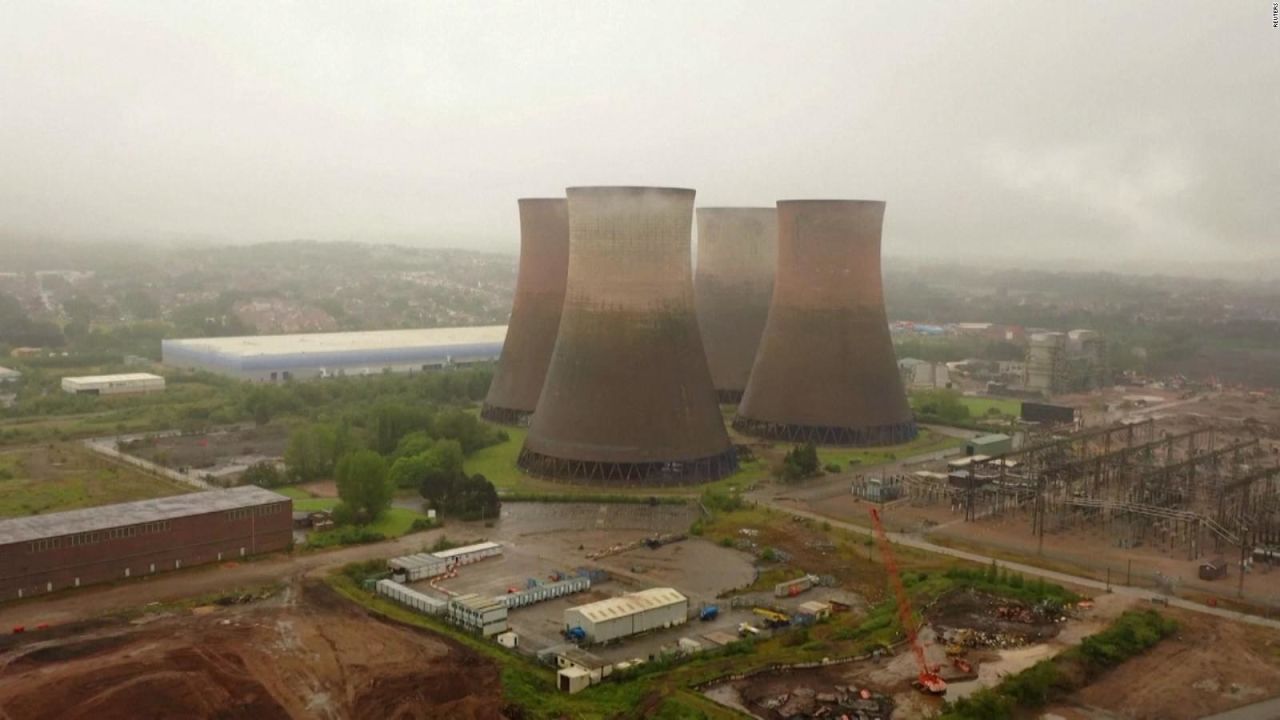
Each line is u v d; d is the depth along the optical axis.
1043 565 69.50
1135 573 67.75
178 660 47.03
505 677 48.72
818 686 48.78
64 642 50.53
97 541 61.34
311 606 57.78
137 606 57.31
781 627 56.47
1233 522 78.12
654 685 48.19
